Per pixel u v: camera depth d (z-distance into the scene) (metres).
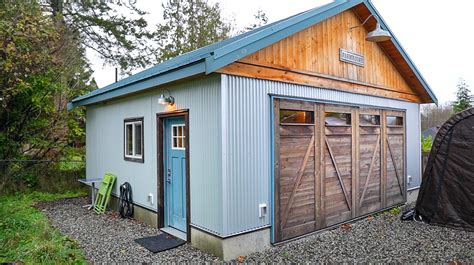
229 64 4.14
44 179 9.45
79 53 11.56
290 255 4.34
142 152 6.12
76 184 9.71
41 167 9.62
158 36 17.22
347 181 5.95
